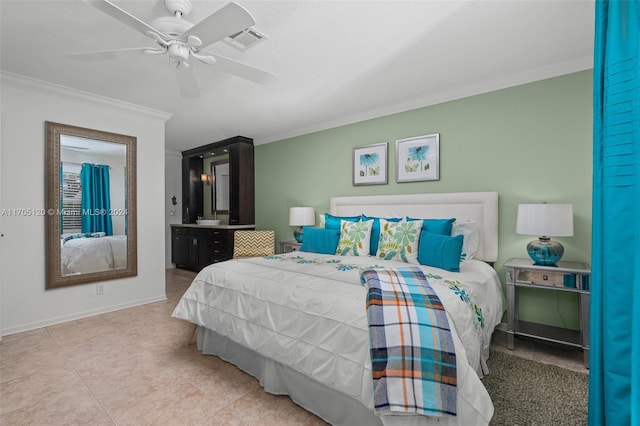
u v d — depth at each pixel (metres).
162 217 3.89
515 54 2.37
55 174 3.01
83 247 3.21
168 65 2.53
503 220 2.82
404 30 2.04
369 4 1.78
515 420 1.55
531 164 2.69
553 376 1.99
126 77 2.76
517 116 2.75
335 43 2.19
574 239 2.50
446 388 1.19
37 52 2.31
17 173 2.80
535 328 2.47
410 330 1.31
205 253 5.23
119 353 2.38
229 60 1.88
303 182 4.52
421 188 3.35
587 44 2.23
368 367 1.31
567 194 2.53
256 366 1.98
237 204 4.97
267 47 2.24
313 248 3.26
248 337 1.88
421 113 3.33
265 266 2.39
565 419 1.56
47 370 2.11
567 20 1.93
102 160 3.35
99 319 3.15
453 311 1.47
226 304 2.14
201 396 1.80
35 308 2.91
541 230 2.29
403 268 2.09
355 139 3.91
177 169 6.20
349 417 1.45
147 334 2.77
